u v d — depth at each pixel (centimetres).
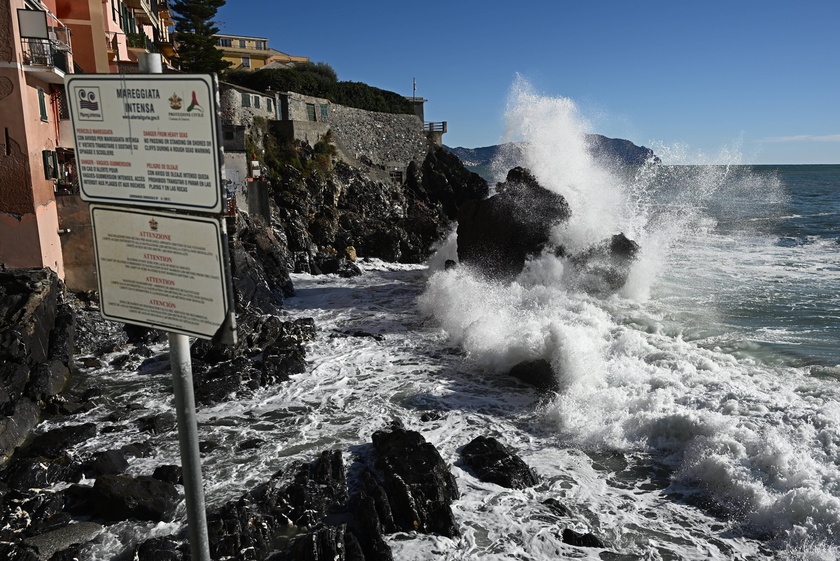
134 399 1305
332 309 2148
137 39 2675
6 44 1462
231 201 2094
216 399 1270
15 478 939
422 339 1698
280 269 2378
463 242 2403
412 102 6022
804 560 714
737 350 1362
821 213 4366
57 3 2164
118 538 802
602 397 1152
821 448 897
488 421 1138
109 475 896
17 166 1510
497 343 1497
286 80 4319
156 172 303
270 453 1030
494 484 909
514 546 764
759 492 821
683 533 780
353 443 1055
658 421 1027
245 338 1587
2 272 1470
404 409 1205
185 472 319
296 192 3462
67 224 1742
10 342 1288
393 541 780
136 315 328
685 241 2997
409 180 4803
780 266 2336
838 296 1841
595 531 791
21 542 786
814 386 1124
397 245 3412
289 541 793
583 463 972
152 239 312
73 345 1540
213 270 295
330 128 4228
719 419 983
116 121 308
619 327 1545
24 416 1145
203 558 324
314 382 1372
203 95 279
